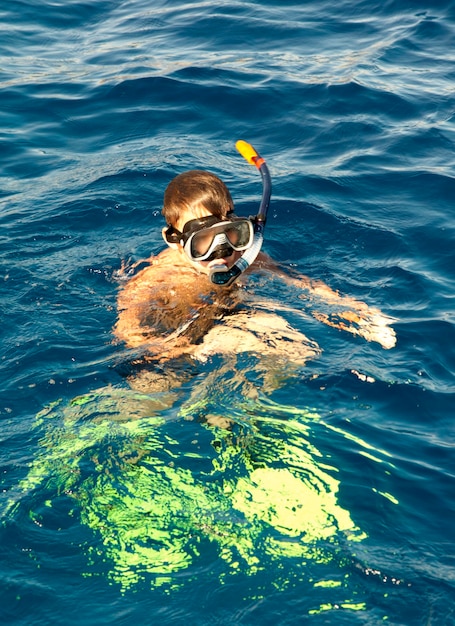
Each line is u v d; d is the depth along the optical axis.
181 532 2.75
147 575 2.62
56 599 2.56
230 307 3.99
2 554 2.71
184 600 2.54
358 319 4.04
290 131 7.15
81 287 4.49
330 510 2.85
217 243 3.94
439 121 7.26
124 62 8.80
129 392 3.47
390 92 7.80
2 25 10.20
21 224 5.34
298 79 8.11
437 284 4.64
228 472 2.98
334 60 8.67
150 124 7.32
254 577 2.60
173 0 11.05
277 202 5.69
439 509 2.93
